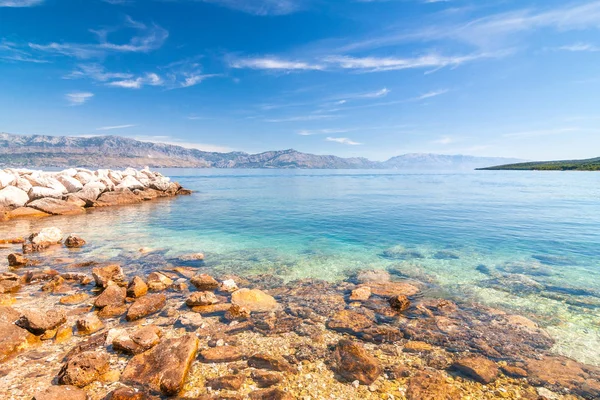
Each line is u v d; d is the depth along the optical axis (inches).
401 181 4202.8
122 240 860.6
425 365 310.7
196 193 2440.9
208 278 526.9
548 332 377.7
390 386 276.8
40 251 732.0
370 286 526.0
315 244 831.1
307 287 528.7
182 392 263.9
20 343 329.4
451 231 975.0
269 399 255.0
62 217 1246.9
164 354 301.1
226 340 354.0
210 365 303.6
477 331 379.2
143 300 434.9
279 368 300.7
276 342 351.3
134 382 272.7
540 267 622.5
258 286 534.3
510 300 470.9
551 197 1939.0
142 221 1165.7
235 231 994.1
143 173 2378.2
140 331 344.8
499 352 335.3
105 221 1160.8
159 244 823.7
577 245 795.4
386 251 758.5
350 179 4968.0
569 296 483.8
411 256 714.8
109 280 504.7
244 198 2032.5
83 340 350.0
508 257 697.6
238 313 416.8
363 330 379.9
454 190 2559.1
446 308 442.6
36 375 285.7
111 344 332.8
